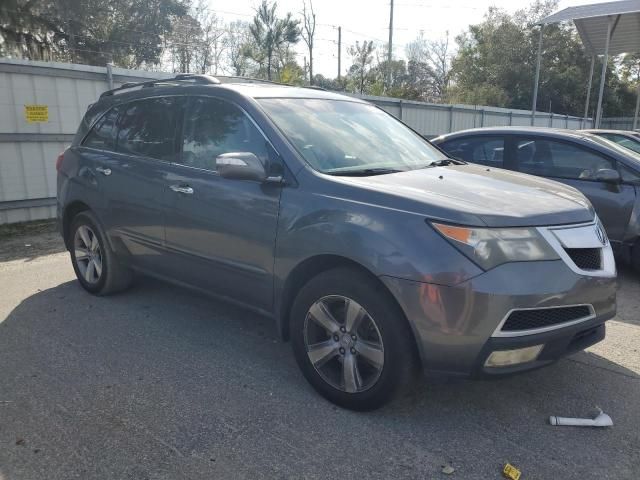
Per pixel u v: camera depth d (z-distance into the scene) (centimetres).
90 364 386
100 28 2789
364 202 312
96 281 520
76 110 927
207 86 423
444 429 309
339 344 325
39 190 905
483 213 289
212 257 394
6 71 838
